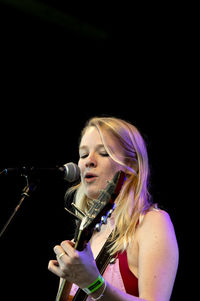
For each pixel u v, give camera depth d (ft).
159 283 9.74
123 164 11.73
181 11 26.53
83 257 8.68
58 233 26.91
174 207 27.94
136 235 10.94
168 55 29.19
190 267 26.21
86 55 30.07
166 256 10.15
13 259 26.68
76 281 8.87
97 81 31.24
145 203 11.78
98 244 12.00
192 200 27.84
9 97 29.43
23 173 11.99
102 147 11.91
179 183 28.43
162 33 28.48
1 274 26.45
